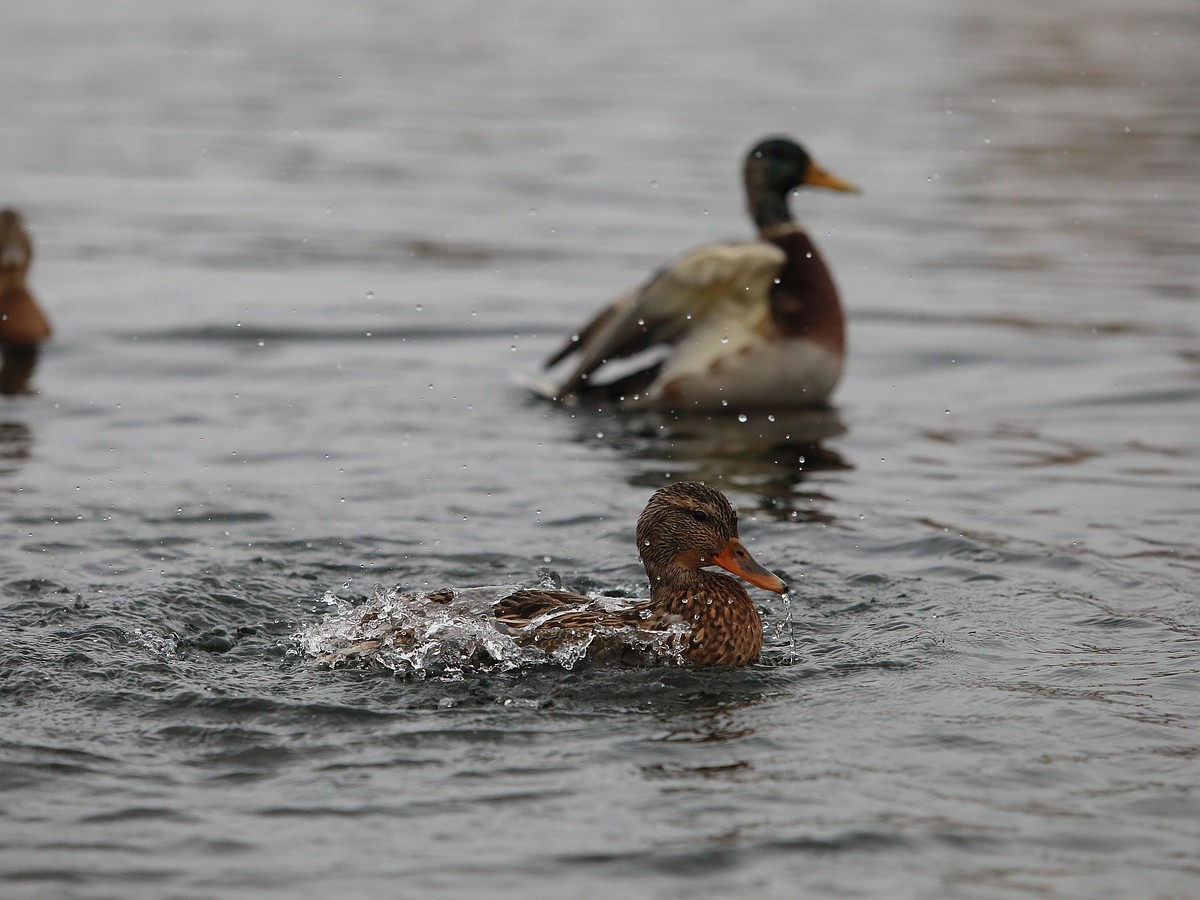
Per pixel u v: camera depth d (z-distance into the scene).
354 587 10.77
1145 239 23.34
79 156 28.44
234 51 40.50
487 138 30.44
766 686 8.87
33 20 45.12
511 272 21.78
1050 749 7.89
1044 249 22.88
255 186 26.66
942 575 11.00
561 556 11.51
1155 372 17.31
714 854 6.77
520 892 6.46
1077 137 30.05
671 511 9.62
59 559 11.07
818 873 6.62
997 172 27.59
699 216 24.61
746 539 11.87
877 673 9.09
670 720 8.31
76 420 15.20
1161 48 40.22
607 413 16.17
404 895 6.42
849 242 23.56
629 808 7.20
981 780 7.53
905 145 29.41
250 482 13.26
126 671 8.88
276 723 8.17
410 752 7.82
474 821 7.07
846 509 12.69
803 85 35.59
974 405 16.34
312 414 15.64
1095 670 9.05
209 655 9.33
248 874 6.57
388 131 31.02
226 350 18.05
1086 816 7.14
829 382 16.55
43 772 7.51
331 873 6.59
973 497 13.05
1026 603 10.34
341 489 13.12
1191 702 8.52
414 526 12.16
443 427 15.34
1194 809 7.21
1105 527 12.13
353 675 8.97
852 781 7.51
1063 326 19.22
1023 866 6.69
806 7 50.19
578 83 36.25
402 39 43.00
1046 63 38.31
